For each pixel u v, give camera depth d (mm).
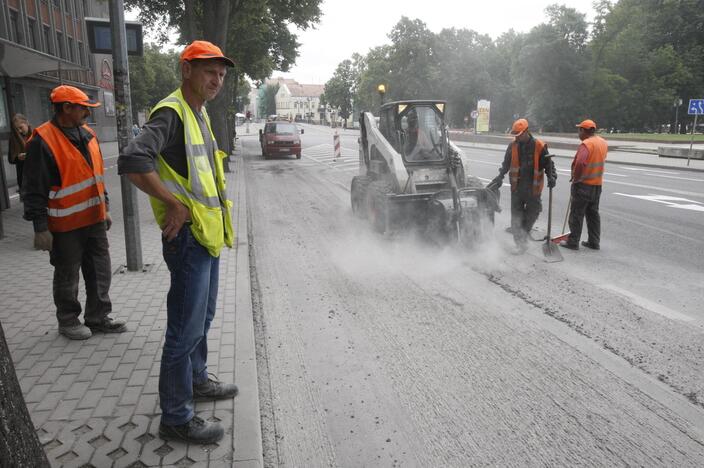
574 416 3236
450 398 3459
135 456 2729
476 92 71938
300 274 6219
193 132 2656
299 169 19609
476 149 34125
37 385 3439
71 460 2693
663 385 3590
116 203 11289
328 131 72625
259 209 10836
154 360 3816
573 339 4328
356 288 5684
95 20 5496
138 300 5074
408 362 3965
